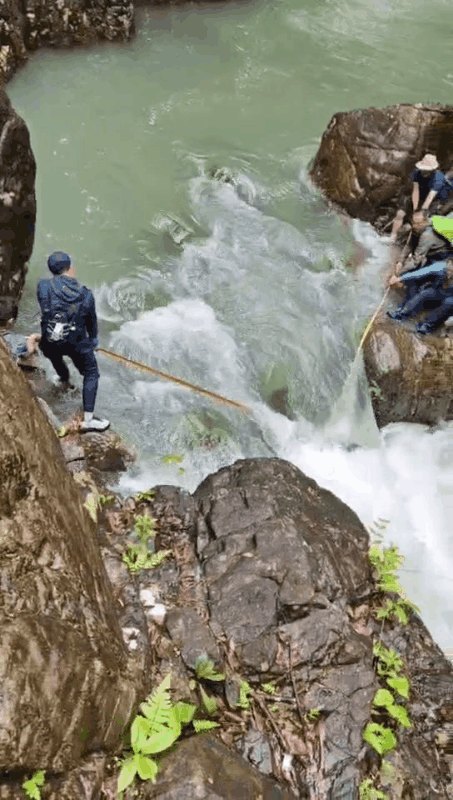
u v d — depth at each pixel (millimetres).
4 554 3006
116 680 3240
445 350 6828
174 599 4605
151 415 6336
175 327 7141
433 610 5672
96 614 3406
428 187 7598
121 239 7914
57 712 2777
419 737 4297
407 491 6566
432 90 10516
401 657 4727
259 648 4395
